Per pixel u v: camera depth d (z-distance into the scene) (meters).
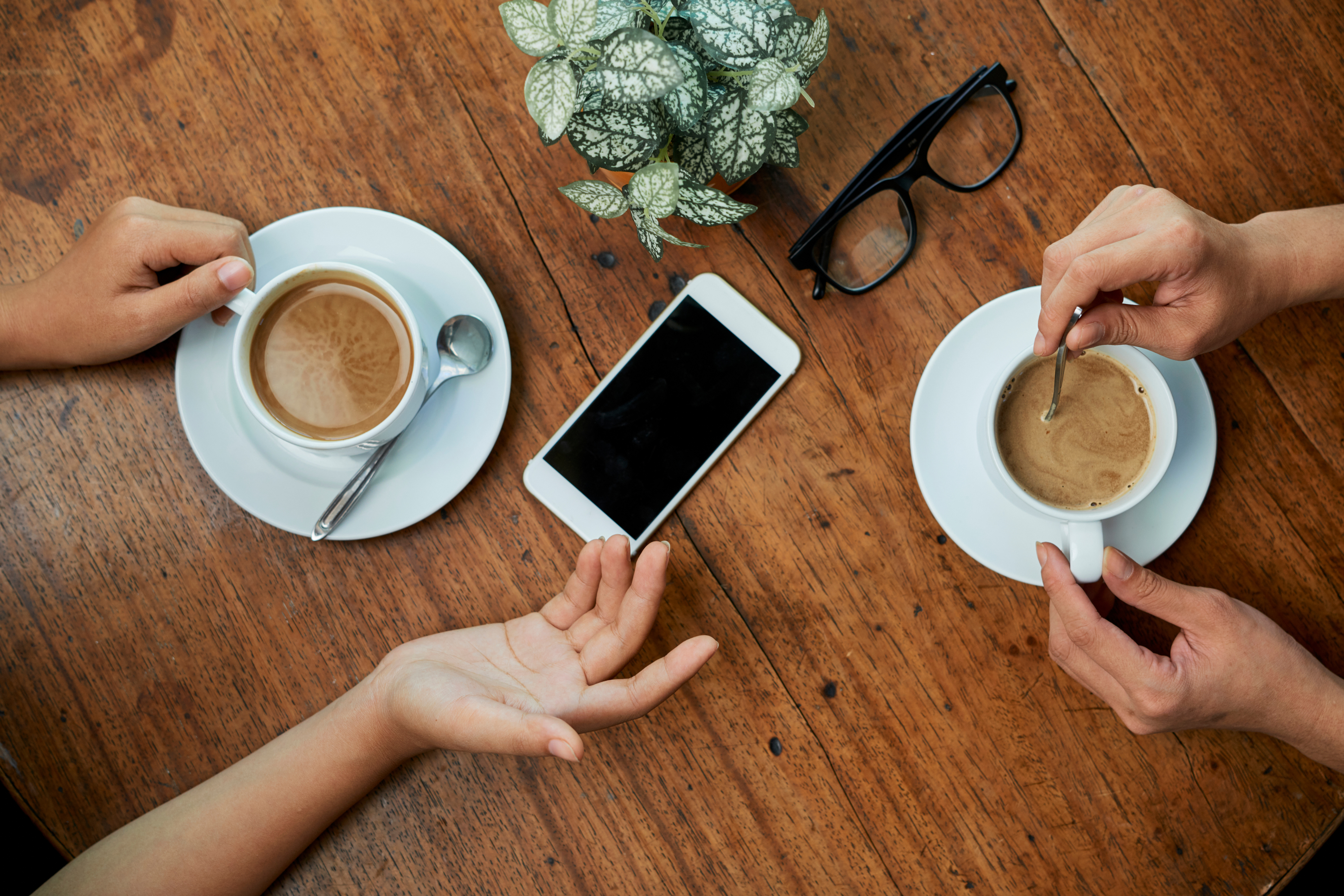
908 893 0.92
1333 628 0.90
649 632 0.88
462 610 0.94
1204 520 0.91
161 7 0.94
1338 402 0.90
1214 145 0.91
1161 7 0.92
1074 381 0.86
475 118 0.94
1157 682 0.82
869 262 0.94
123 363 0.94
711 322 0.93
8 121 0.95
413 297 0.88
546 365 0.94
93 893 0.84
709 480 0.94
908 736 0.93
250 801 0.87
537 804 0.94
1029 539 0.87
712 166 0.76
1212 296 0.77
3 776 0.93
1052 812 0.92
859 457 0.93
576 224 0.94
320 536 0.86
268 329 0.86
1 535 0.94
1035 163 0.92
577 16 0.62
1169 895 0.91
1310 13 0.90
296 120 0.94
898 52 0.94
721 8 0.69
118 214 0.86
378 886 0.93
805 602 0.93
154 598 0.94
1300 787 0.90
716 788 0.93
